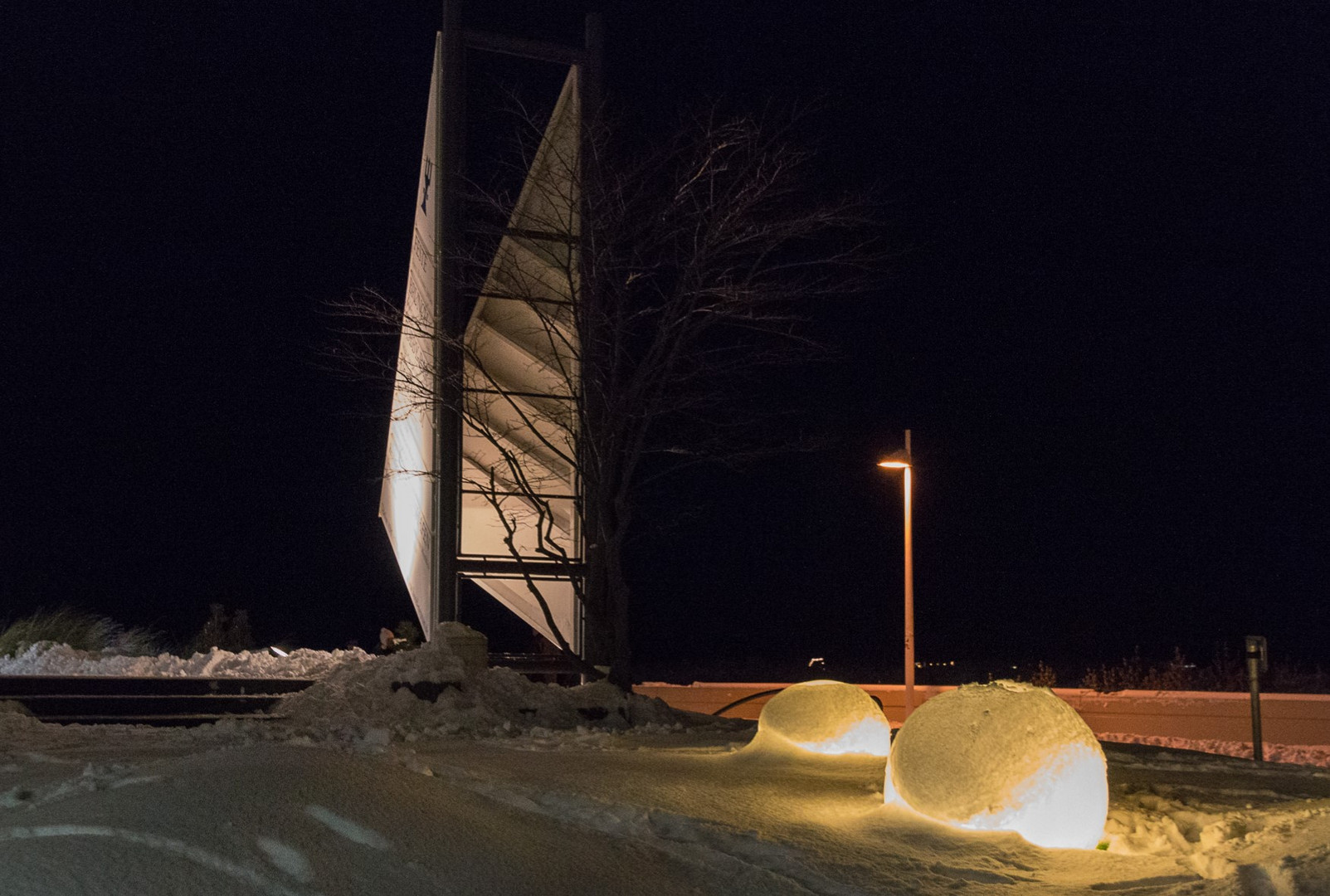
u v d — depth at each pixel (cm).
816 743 971
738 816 691
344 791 564
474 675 1448
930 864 587
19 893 425
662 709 1505
